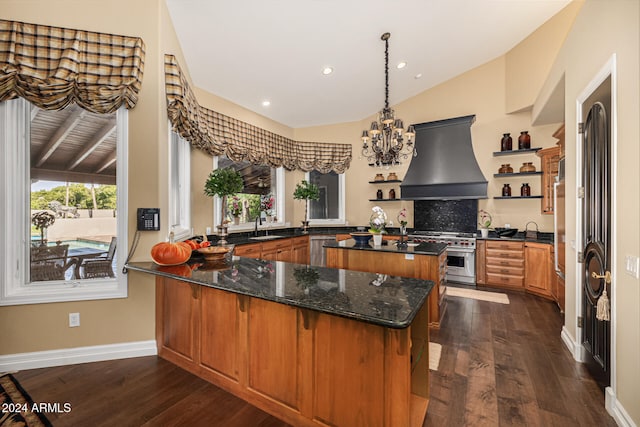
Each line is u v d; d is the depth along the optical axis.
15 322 2.13
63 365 2.19
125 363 2.21
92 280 2.32
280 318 1.61
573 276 2.47
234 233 4.61
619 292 1.64
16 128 2.17
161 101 2.42
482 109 4.93
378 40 3.62
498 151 4.73
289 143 5.66
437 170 5.04
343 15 3.06
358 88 4.78
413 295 1.47
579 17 2.32
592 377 2.05
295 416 1.56
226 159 4.53
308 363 1.51
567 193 2.62
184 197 3.59
